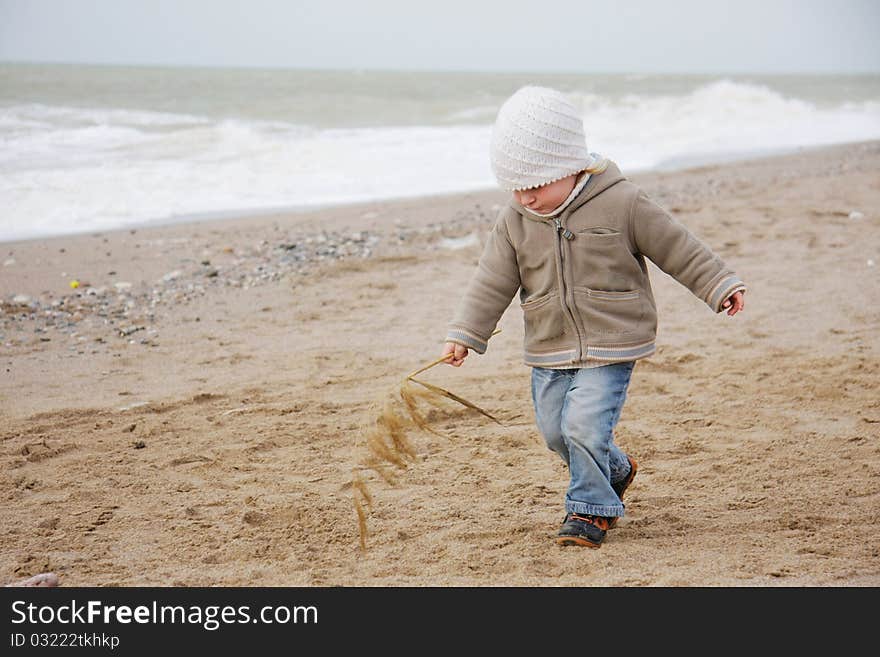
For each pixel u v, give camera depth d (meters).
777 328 6.33
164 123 20.09
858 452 4.23
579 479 3.27
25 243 9.37
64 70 40.66
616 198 3.21
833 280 7.46
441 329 6.63
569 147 3.14
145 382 5.59
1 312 7.05
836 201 10.78
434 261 8.68
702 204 10.89
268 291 7.72
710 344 6.03
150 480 4.13
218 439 4.64
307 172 14.52
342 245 9.34
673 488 3.89
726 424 4.65
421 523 3.59
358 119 23.00
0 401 5.25
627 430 4.61
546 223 3.25
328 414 5.00
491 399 5.17
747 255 8.38
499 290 3.42
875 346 5.84
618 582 3.01
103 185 12.62
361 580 3.13
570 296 3.24
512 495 3.88
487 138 19.02
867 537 3.32
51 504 3.88
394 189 13.27
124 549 3.43
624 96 29.95
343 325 6.77
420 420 3.35
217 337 6.52
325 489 3.99
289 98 27.31
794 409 4.84
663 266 3.29
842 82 54.19
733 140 20.72
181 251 9.09
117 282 7.98
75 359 6.05
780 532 3.40
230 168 14.49
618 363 3.26
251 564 3.28
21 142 16.19
